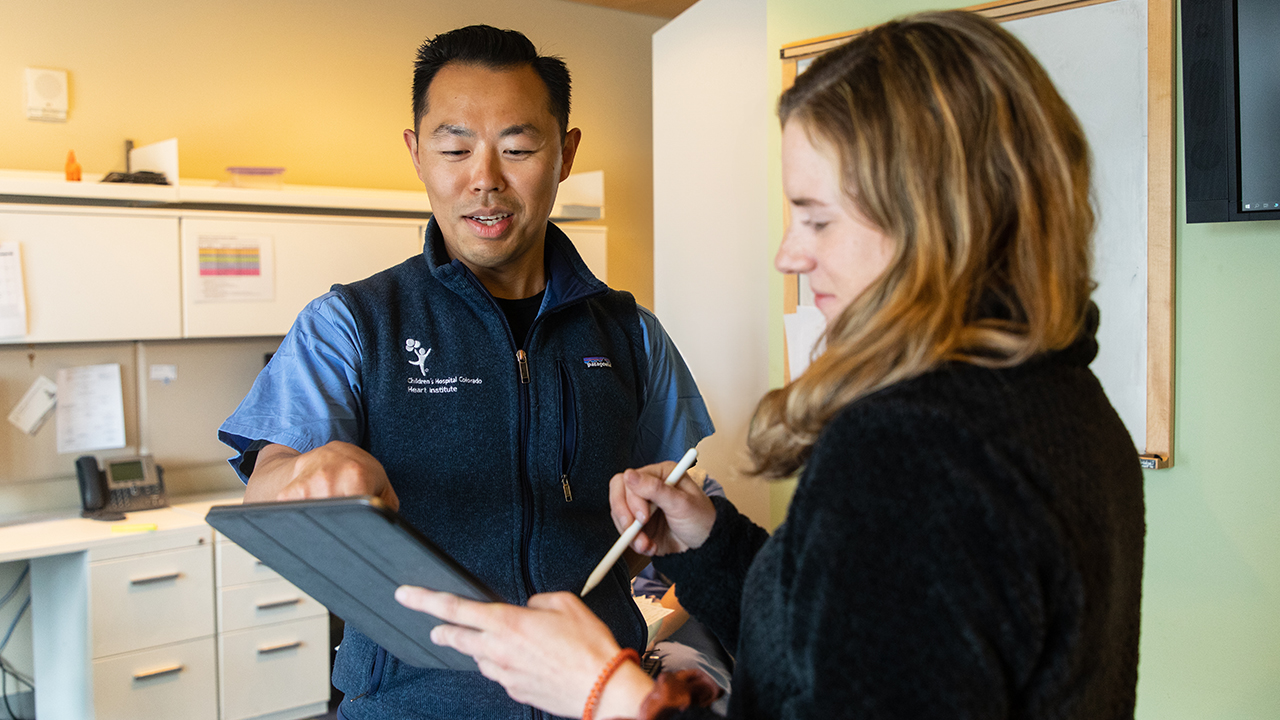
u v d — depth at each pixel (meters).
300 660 3.12
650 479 1.00
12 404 3.11
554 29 4.49
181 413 3.42
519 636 0.73
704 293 3.50
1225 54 1.80
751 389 3.32
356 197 3.40
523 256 1.32
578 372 1.31
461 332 1.25
